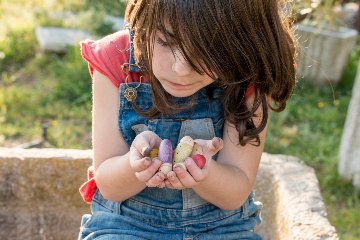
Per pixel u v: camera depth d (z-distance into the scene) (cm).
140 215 132
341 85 394
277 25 117
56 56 407
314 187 163
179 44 107
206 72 110
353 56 421
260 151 133
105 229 131
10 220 174
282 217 155
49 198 174
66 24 443
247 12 110
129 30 126
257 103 125
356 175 280
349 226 253
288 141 323
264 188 172
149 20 110
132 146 118
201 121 130
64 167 172
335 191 281
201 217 133
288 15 128
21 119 337
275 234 160
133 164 113
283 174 170
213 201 129
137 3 114
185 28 106
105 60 129
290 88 125
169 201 132
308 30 376
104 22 418
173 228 132
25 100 354
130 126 129
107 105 130
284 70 120
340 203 274
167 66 111
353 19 487
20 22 448
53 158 171
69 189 173
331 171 291
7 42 418
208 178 123
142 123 129
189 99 127
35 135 319
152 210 132
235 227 135
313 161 306
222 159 132
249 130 128
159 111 126
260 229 169
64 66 383
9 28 433
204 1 106
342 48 381
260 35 114
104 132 130
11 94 356
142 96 128
